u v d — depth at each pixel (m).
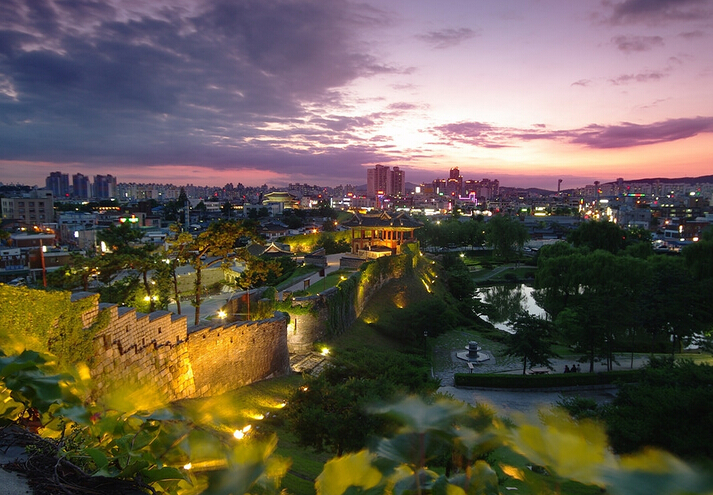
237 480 2.13
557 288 68.38
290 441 21.33
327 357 38.81
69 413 3.32
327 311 44.09
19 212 137.88
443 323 53.59
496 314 76.69
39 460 3.73
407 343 52.41
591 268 65.00
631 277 62.25
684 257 62.66
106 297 36.69
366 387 19.23
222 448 2.57
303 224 174.12
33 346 4.16
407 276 73.50
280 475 2.26
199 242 35.78
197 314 35.66
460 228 133.25
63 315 15.77
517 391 39.81
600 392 40.03
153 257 36.19
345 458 1.91
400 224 87.25
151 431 2.98
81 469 3.31
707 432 21.27
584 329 44.97
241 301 41.25
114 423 3.24
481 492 1.73
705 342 50.25
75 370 3.84
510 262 125.00
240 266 62.53
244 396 26.81
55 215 150.25
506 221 121.19
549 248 82.12
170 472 2.79
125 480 3.25
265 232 143.50
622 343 56.88
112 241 37.91
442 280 88.81
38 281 36.28
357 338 48.22
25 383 3.42
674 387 25.72
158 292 39.41
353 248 90.12
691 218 182.12
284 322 34.00
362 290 56.94
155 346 21.19
